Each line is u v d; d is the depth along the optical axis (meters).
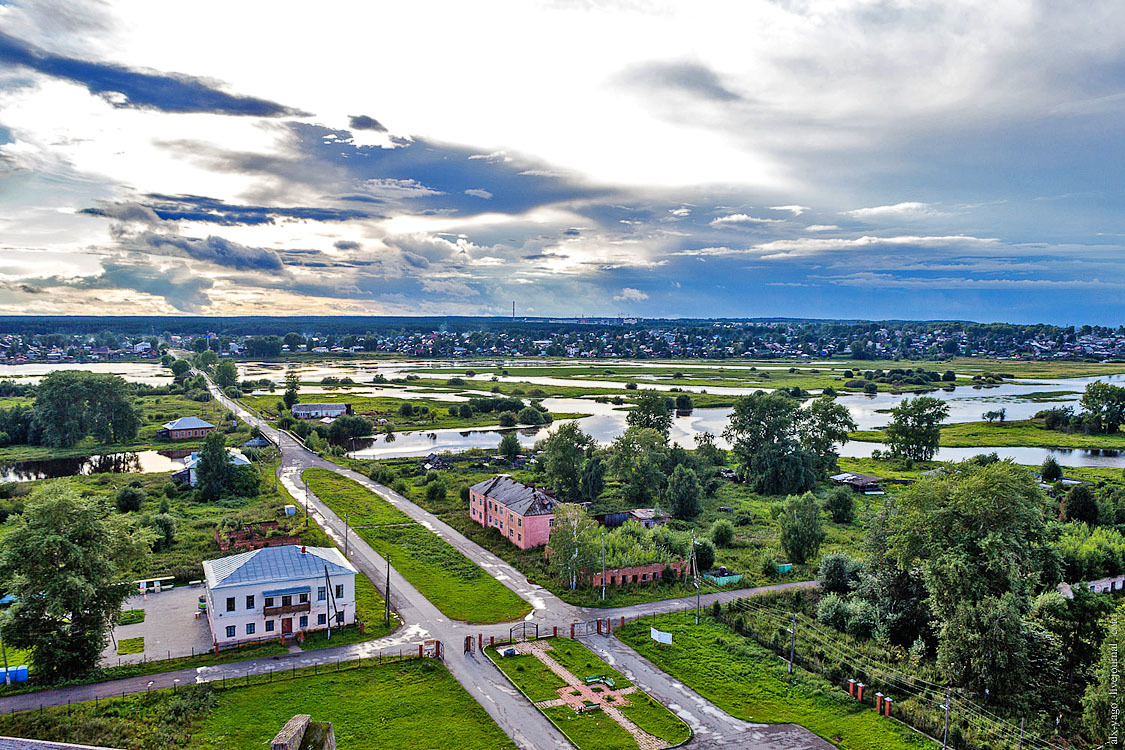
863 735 60.81
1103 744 57.34
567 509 97.94
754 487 162.38
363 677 69.81
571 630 80.38
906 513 79.12
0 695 65.00
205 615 84.44
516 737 59.62
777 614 86.81
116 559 74.94
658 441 157.00
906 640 80.00
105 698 64.50
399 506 137.88
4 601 84.75
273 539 104.81
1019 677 65.56
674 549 108.56
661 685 69.25
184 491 146.75
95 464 183.75
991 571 69.31
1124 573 103.00
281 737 30.02
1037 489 74.12
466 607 88.12
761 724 62.34
